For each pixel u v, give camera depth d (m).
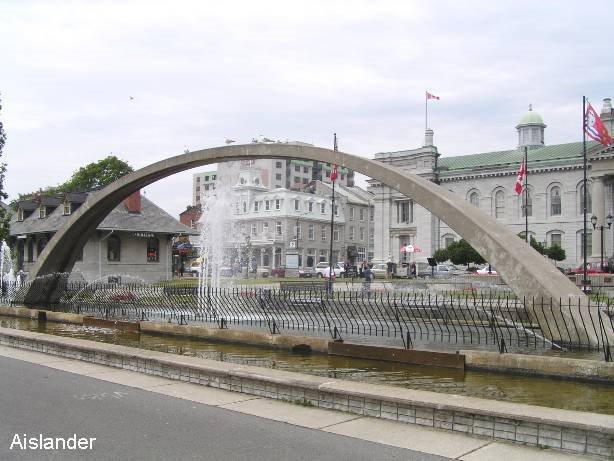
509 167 72.31
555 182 69.31
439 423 6.29
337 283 35.47
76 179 64.44
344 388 7.12
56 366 10.35
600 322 10.67
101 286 25.75
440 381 9.25
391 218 81.38
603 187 62.00
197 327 14.64
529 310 11.94
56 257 24.11
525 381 9.22
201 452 5.52
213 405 7.38
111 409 7.18
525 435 5.75
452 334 14.73
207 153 17.94
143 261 42.22
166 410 7.13
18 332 13.30
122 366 10.03
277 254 74.94
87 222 23.11
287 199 75.56
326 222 80.75
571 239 67.50
